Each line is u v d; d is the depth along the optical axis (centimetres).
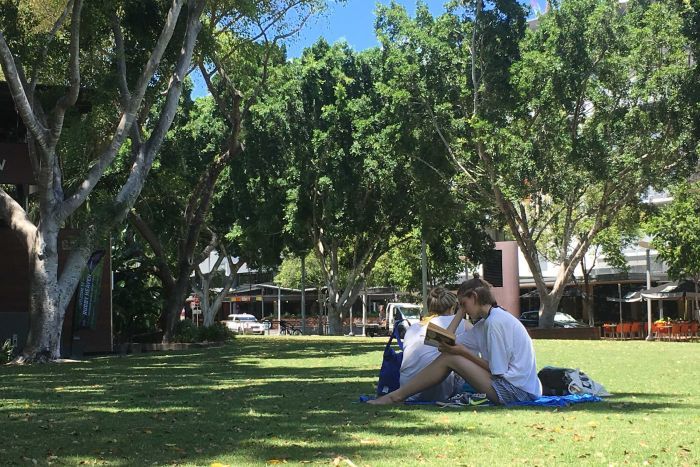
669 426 625
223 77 2809
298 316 8262
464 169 3375
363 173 3944
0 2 1958
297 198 4034
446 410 736
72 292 1952
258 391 996
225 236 4641
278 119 4019
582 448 527
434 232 3716
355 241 4588
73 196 1936
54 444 577
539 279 3603
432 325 769
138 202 2847
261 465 479
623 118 3195
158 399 915
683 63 3188
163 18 2212
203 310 5294
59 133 1847
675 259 3966
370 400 809
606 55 3145
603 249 4775
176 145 3634
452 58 3281
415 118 3306
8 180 2331
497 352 761
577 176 3253
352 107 3853
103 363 1806
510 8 3197
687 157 3256
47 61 2114
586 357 1692
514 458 492
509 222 3491
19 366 1722
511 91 3225
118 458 513
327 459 496
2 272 2409
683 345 2395
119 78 2039
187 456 515
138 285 2905
